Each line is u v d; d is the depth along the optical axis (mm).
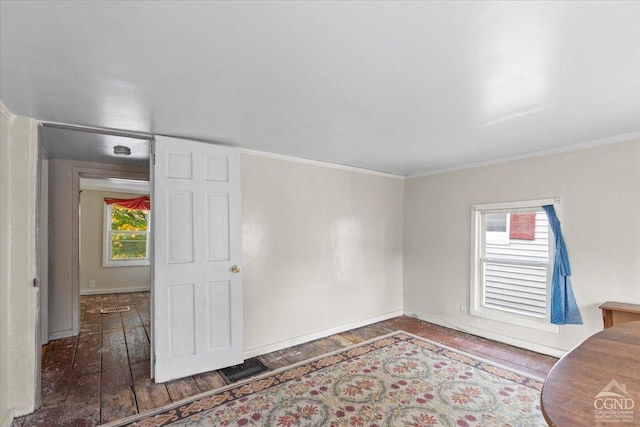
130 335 3996
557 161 3270
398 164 4102
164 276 2744
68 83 1782
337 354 3348
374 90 1920
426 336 3891
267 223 3479
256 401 2434
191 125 2547
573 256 3148
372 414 2264
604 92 1943
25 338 2287
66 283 3973
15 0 1101
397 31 1331
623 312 2689
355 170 4301
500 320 3697
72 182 4055
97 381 2760
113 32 1315
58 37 1342
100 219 6586
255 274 3379
